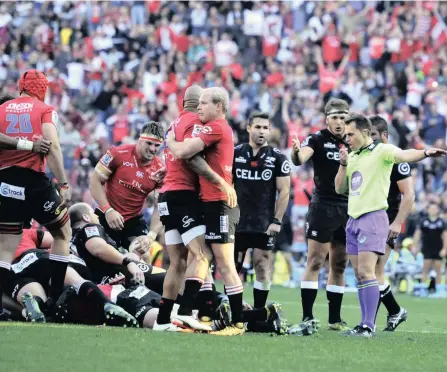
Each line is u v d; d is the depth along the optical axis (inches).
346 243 1234.6
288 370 876.0
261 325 1184.8
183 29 3767.2
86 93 3543.3
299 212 2827.3
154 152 1466.5
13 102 1216.2
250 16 3752.5
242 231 1395.2
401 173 1353.3
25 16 3981.3
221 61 3639.3
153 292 1248.2
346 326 1363.2
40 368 845.8
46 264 1261.1
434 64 3592.5
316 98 3444.9
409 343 1133.7
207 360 912.9
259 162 1397.6
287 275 2731.3
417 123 3348.9
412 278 2610.7
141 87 3548.2
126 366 866.8
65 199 1268.5
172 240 1164.5
